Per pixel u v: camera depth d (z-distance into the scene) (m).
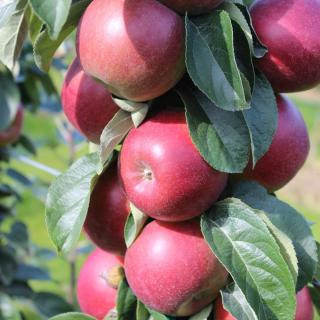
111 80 0.67
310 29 0.70
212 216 0.70
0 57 0.76
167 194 0.68
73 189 0.74
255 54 0.69
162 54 0.66
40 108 1.49
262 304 0.67
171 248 0.70
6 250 1.30
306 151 0.75
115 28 0.66
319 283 0.78
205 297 0.71
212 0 0.67
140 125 0.69
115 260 0.80
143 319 0.74
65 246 0.72
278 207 0.72
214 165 0.67
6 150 1.35
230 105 0.66
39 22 0.74
